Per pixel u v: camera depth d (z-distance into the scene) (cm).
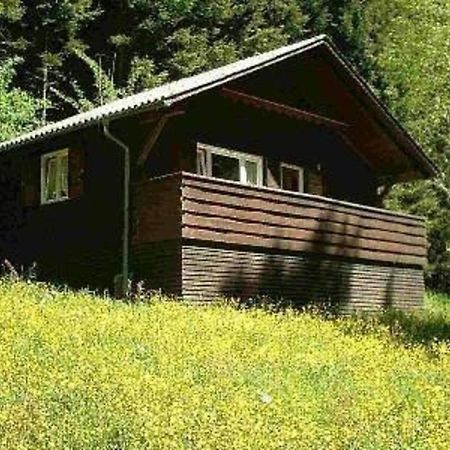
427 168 2412
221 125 2042
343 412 851
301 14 3944
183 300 1723
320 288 2058
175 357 1035
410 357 1314
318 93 2302
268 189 1928
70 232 2036
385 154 2430
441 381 1132
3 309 1252
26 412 730
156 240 1789
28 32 3328
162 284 1780
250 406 815
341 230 2106
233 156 2070
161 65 3519
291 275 1984
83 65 3453
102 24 3534
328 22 4069
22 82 3331
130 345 1089
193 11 3606
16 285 1612
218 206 1816
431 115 3912
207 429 709
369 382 1045
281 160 2189
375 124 2334
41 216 2120
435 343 1519
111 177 1941
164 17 3503
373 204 2469
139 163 1855
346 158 2403
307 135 2280
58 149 2100
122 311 1369
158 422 715
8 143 2120
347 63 2208
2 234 2238
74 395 798
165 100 1673
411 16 4300
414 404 931
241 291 1862
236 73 1866
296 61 2209
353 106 2327
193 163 1967
